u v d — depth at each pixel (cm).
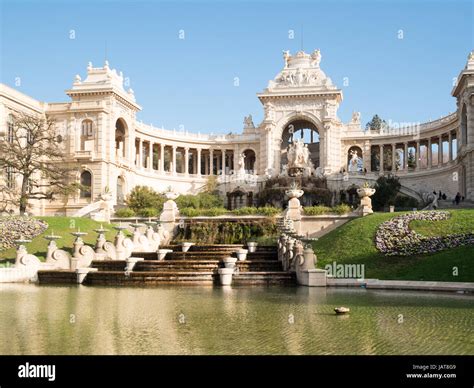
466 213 3928
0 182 6619
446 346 1313
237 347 1307
